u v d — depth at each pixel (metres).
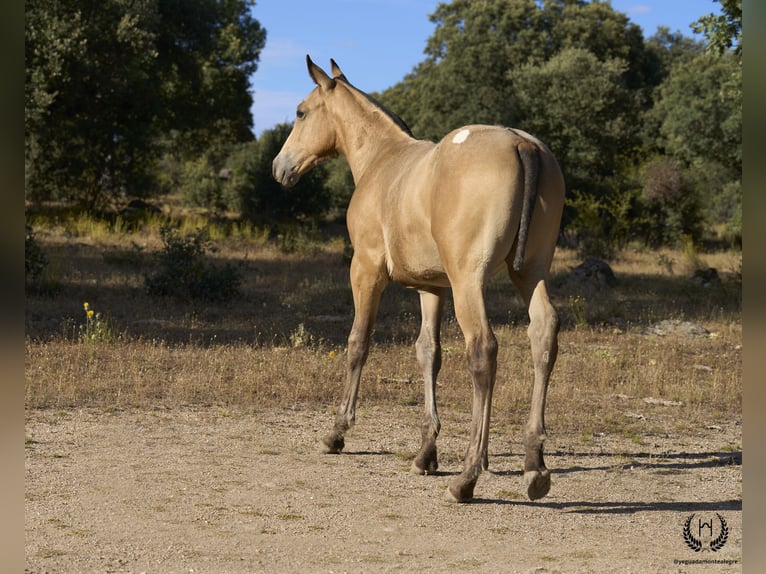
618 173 31.41
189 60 31.58
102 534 4.00
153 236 23.77
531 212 4.30
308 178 31.86
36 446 5.74
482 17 45.84
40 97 23.72
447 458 5.85
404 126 5.84
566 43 46.44
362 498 4.79
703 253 26.91
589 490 5.09
